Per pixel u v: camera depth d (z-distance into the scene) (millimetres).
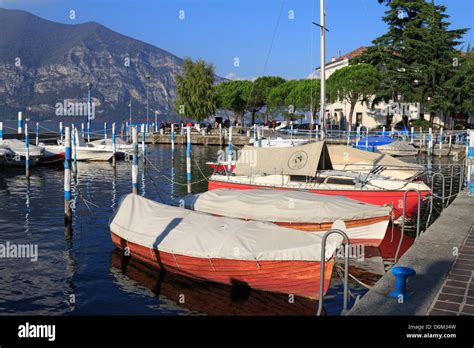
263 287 11203
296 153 19500
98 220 18891
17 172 35250
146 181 31500
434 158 46062
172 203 23359
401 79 58594
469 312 6504
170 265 12359
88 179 31875
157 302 10789
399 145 43000
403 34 59812
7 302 10789
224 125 79625
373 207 14977
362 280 12312
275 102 68250
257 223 11859
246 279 11234
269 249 10812
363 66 56656
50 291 11461
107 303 10750
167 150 59250
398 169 20547
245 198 16000
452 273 8211
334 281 12172
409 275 6992
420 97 57656
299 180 19906
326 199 15359
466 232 11414
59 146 40125
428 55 58594
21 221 18641
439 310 6582
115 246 14820
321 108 23000
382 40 62000
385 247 15406
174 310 10352
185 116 75875
